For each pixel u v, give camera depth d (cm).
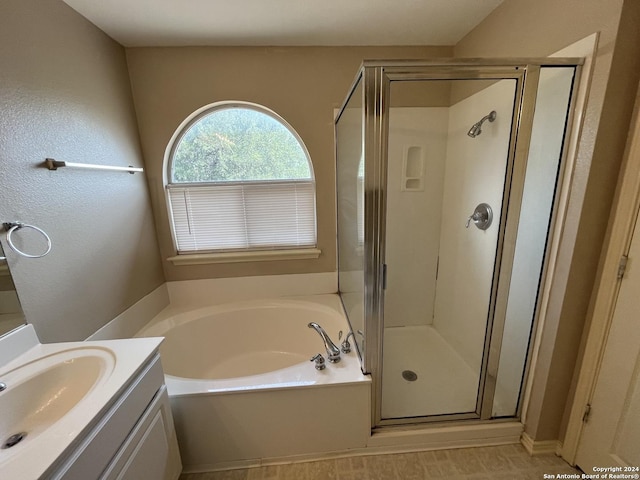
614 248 107
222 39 175
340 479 131
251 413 131
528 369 138
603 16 96
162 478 110
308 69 190
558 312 120
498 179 148
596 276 114
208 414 129
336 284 227
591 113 102
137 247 181
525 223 132
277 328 212
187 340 193
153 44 177
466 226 177
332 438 139
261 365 203
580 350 123
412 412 150
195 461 135
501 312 136
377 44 189
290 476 133
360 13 152
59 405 93
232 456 136
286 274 223
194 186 205
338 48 189
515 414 148
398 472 134
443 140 180
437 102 171
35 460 63
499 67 108
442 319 202
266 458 138
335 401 133
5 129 101
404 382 172
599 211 108
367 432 139
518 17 135
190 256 209
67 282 126
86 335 137
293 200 214
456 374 178
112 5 136
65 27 131
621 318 107
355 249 152
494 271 134
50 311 117
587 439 124
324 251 221
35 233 111
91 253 141
